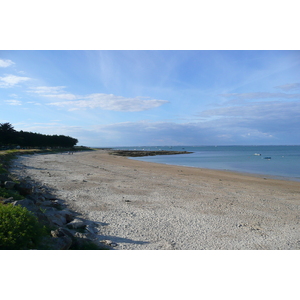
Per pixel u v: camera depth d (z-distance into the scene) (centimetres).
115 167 3319
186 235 784
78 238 644
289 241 754
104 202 1202
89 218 930
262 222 955
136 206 1151
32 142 9750
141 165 4034
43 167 2767
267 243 733
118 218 948
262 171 3372
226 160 6241
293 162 5344
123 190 1545
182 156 9181
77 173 2347
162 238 750
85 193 1390
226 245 706
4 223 511
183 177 2406
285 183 2186
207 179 2305
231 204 1254
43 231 572
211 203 1262
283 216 1055
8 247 488
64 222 820
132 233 786
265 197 1482
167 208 1133
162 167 3731
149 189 1620
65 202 1153
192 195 1462
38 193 1131
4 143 8150
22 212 550
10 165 2530
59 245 555
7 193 883
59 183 1680
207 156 8869
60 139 12400
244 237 780
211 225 895
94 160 4812
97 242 665
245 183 2100
